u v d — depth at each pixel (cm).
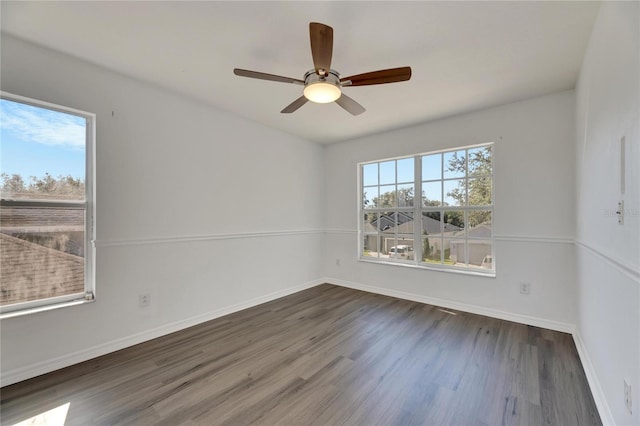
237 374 206
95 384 194
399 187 404
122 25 184
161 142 276
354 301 378
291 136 421
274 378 201
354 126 383
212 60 226
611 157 149
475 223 339
